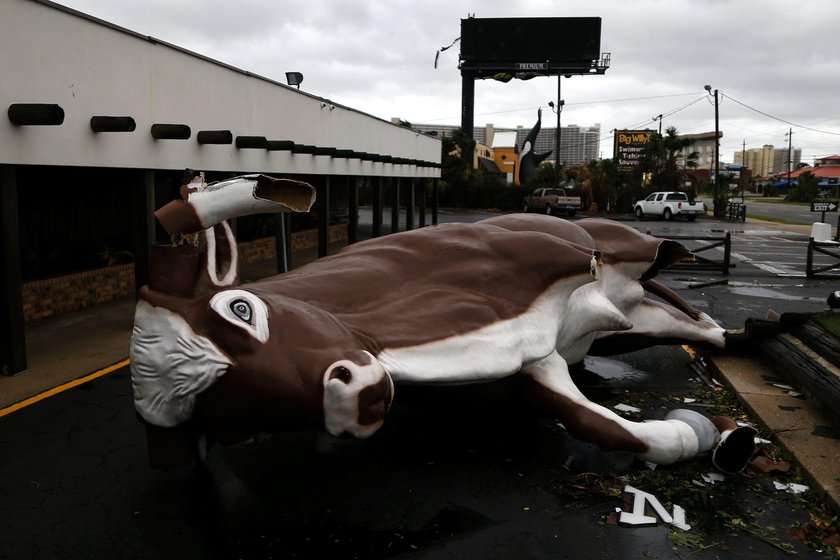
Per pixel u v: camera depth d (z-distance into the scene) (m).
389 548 3.79
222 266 3.91
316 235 19.16
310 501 4.32
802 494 4.42
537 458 4.96
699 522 4.08
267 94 11.93
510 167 70.88
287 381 3.46
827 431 5.25
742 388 6.35
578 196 42.19
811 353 6.23
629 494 4.41
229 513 4.17
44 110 6.46
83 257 11.12
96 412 5.98
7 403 6.20
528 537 3.91
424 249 5.04
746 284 13.43
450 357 4.23
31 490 4.50
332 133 14.80
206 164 10.09
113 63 8.04
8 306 6.90
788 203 65.19
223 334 3.51
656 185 45.03
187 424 3.78
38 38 6.94
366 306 4.46
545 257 4.95
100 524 4.05
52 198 11.62
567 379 4.96
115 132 8.10
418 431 5.45
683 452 4.57
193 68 9.72
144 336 3.65
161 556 3.72
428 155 24.11
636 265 6.44
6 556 3.72
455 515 4.16
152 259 3.72
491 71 49.78
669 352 8.01
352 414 3.44
